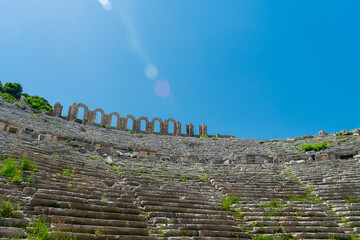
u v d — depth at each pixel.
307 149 38.22
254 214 13.92
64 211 9.24
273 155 32.28
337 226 13.27
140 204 12.64
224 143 53.03
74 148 20.27
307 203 15.87
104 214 10.07
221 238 11.03
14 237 7.14
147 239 9.52
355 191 16.70
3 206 8.09
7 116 33.75
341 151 29.80
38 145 17.39
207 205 14.09
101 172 16.16
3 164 11.94
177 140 53.88
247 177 20.55
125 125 62.81
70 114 56.38
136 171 18.62
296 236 12.20
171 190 15.23
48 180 11.82
